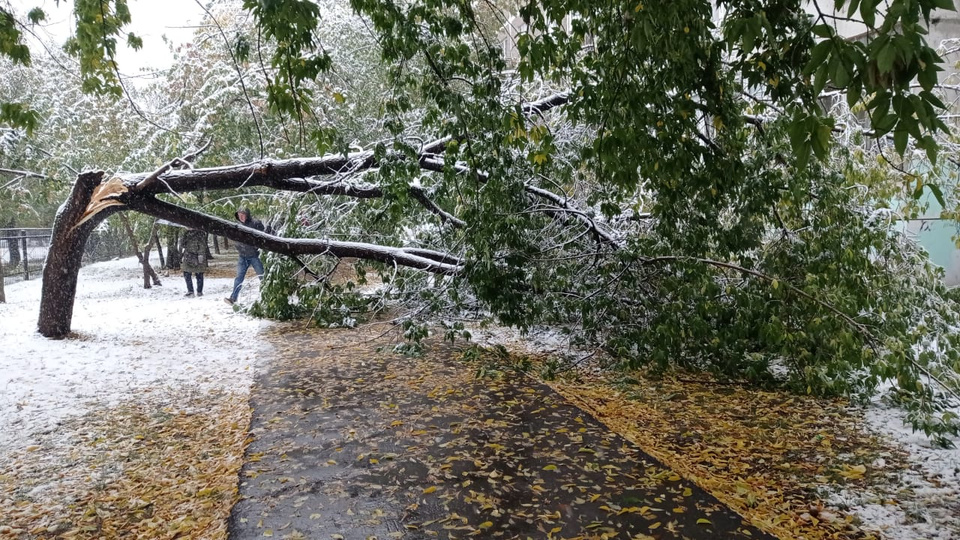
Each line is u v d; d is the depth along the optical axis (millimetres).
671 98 4500
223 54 12781
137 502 3869
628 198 7691
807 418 5250
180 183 7594
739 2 3842
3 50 5117
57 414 5469
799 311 5898
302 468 4270
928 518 3533
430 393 5945
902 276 6035
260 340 8453
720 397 5867
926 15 2062
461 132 6566
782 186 5891
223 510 3732
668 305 6266
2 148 10516
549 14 4750
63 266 8102
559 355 7336
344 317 9469
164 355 7559
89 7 5758
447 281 8094
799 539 3338
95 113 13945
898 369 4824
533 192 7699
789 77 4402
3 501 3896
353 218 9406
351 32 12219
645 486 3939
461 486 3963
